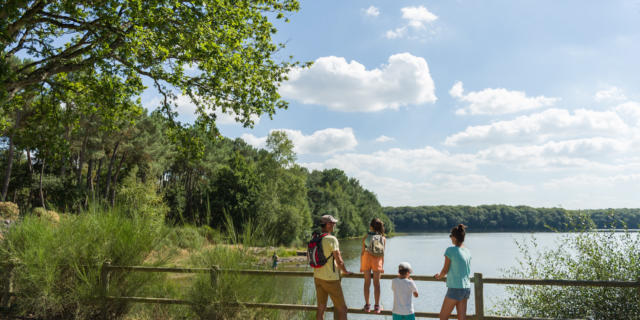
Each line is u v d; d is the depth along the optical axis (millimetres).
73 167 42688
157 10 10102
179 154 13992
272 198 54844
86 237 6379
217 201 53031
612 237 7754
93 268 6215
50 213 7195
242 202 52938
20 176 37062
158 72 11719
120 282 6262
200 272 5883
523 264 8797
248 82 13086
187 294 5918
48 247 6211
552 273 8141
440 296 25469
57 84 12906
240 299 5664
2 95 9250
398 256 62000
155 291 6340
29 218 6992
